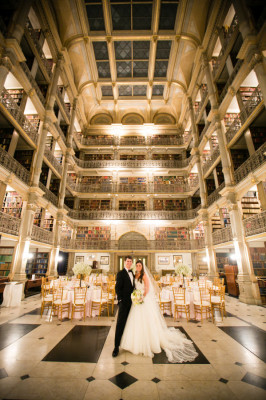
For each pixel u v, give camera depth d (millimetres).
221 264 13547
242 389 2293
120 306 3369
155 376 2555
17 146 10297
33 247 12203
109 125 20672
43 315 5648
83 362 2906
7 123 8711
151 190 18266
